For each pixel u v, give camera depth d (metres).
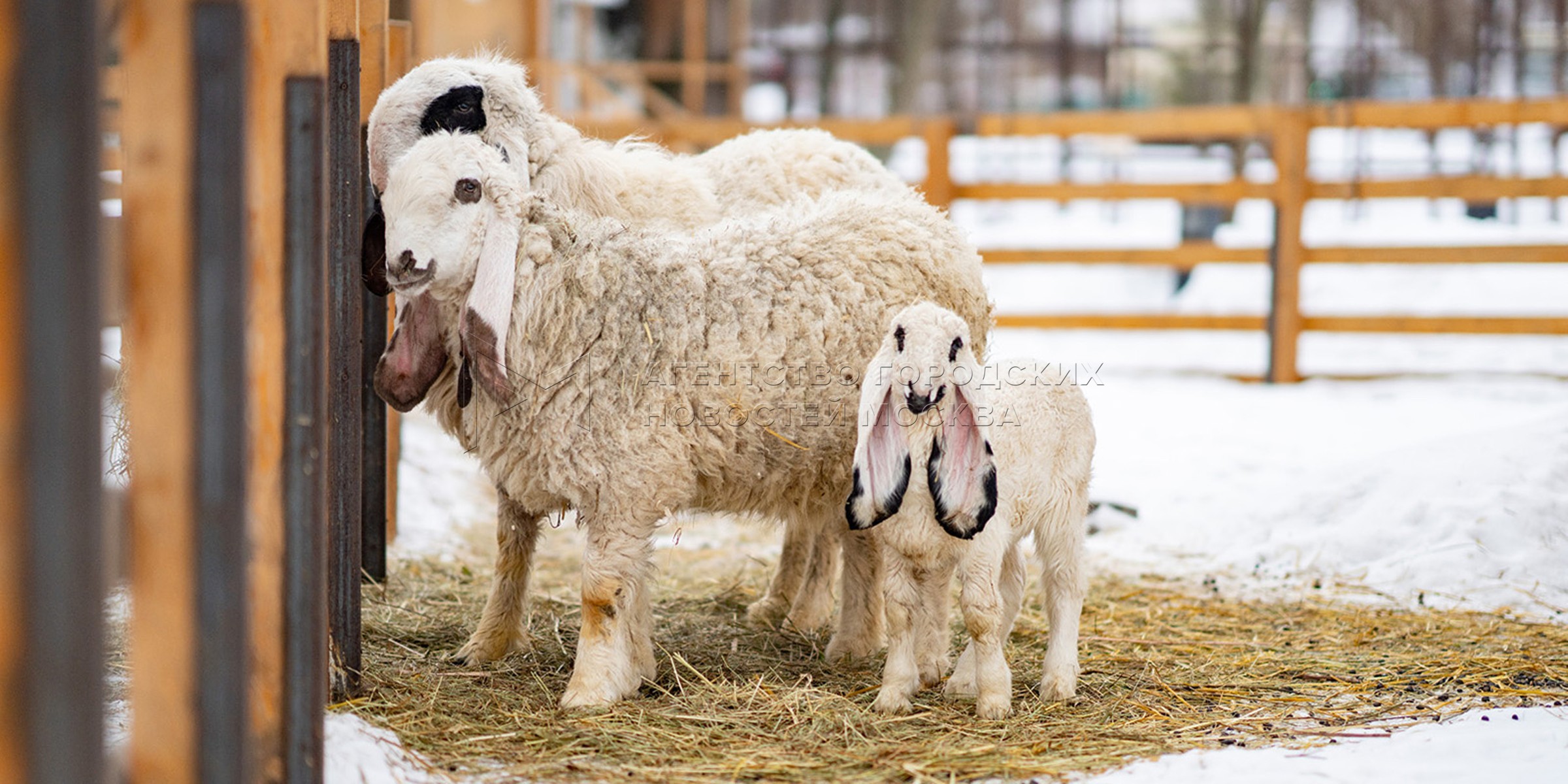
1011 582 6.63
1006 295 21.98
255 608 4.09
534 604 7.83
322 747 4.22
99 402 2.78
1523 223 23.44
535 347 5.92
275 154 4.05
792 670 6.70
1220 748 5.39
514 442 6.03
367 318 7.63
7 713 2.69
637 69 26.58
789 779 5.08
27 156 2.66
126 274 3.37
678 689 6.27
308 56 4.10
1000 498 5.80
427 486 10.74
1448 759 5.17
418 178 5.79
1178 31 34.19
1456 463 9.48
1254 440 12.30
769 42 34.09
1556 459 9.16
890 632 5.95
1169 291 21.84
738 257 6.33
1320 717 5.82
